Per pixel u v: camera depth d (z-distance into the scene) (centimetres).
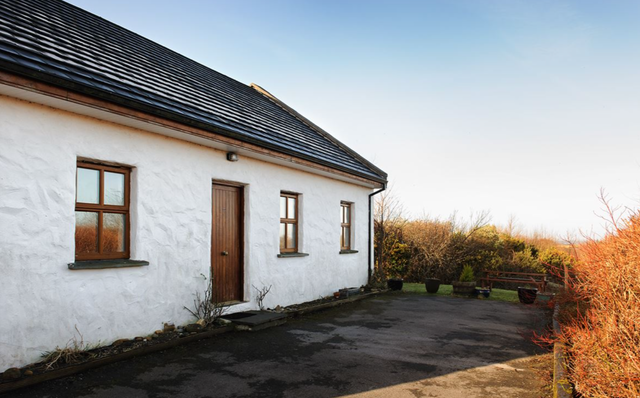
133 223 606
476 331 756
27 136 478
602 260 557
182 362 531
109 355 514
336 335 704
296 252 1001
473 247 1823
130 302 585
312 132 1302
